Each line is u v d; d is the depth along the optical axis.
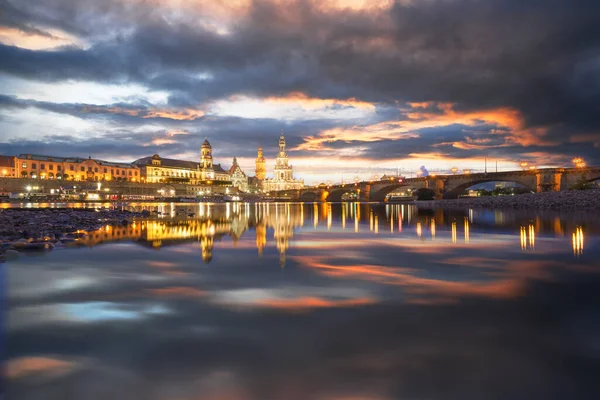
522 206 77.88
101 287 11.72
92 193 176.50
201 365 6.29
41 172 186.50
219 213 70.81
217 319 8.61
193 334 7.65
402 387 5.60
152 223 42.47
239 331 7.82
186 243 23.86
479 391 5.49
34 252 19.56
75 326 8.14
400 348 6.93
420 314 8.95
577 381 5.73
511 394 5.41
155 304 9.84
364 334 7.63
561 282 12.32
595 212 57.44
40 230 29.11
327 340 7.32
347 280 12.85
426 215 60.09
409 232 31.97
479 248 21.23
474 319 8.54
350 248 21.67
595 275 13.41
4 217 40.12
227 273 14.09
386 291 11.25
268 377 5.88
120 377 5.91
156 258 17.73
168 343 7.20
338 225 40.69
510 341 7.24
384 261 17.00
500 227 35.00
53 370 6.13
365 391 5.50
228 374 5.98
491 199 93.62
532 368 6.12
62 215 47.94
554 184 108.19
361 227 37.78
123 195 193.25
